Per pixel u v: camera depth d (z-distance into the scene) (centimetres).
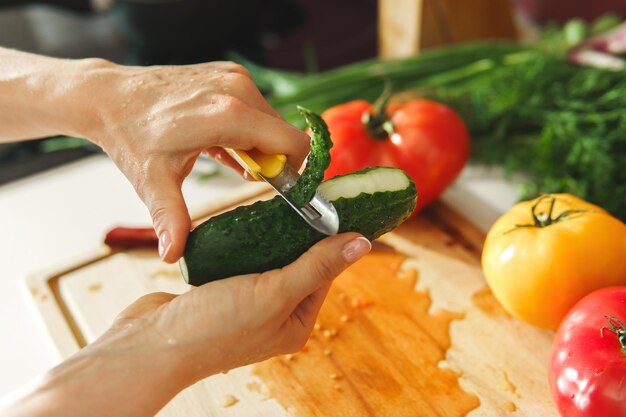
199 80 54
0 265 75
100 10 112
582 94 80
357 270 70
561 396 52
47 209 81
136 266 72
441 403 58
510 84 82
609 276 57
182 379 47
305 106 84
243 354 49
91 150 90
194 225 76
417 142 71
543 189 74
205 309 47
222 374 61
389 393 59
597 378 49
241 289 47
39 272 71
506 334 63
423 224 75
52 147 89
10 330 69
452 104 85
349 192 51
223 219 49
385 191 52
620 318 52
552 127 77
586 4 101
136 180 52
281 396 60
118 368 46
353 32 116
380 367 61
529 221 61
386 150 72
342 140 72
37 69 57
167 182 51
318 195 50
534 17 107
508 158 80
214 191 82
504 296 61
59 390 45
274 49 112
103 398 45
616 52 86
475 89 83
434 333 64
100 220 80
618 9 100
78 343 66
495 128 84
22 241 78
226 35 104
